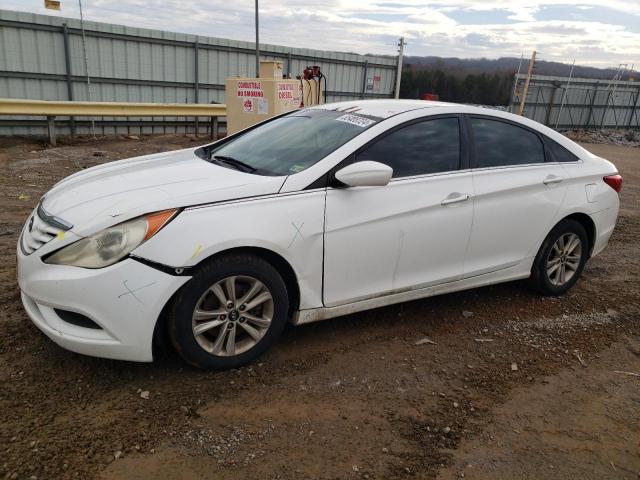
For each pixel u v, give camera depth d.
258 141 4.13
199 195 3.02
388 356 3.56
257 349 3.26
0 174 8.50
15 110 11.19
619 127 31.25
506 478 2.54
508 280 4.35
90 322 2.88
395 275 3.66
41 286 2.85
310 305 3.37
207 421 2.76
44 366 3.11
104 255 2.79
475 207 3.89
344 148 3.46
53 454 2.45
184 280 2.87
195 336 3.01
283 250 3.14
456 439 2.79
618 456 2.77
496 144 4.14
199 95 16.36
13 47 12.76
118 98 14.79
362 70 20.47
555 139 4.54
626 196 10.31
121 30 14.25
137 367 3.17
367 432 2.78
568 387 3.37
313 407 2.96
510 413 3.05
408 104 4.08
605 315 4.47
